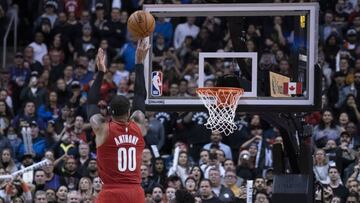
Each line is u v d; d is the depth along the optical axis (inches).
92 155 989.8
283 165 692.7
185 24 1202.0
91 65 1145.4
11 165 944.3
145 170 900.6
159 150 1031.6
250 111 657.0
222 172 935.7
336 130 1020.5
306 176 660.7
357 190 890.1
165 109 658.8
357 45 1172.5
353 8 1231.5
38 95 1094.4
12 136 1022.4
